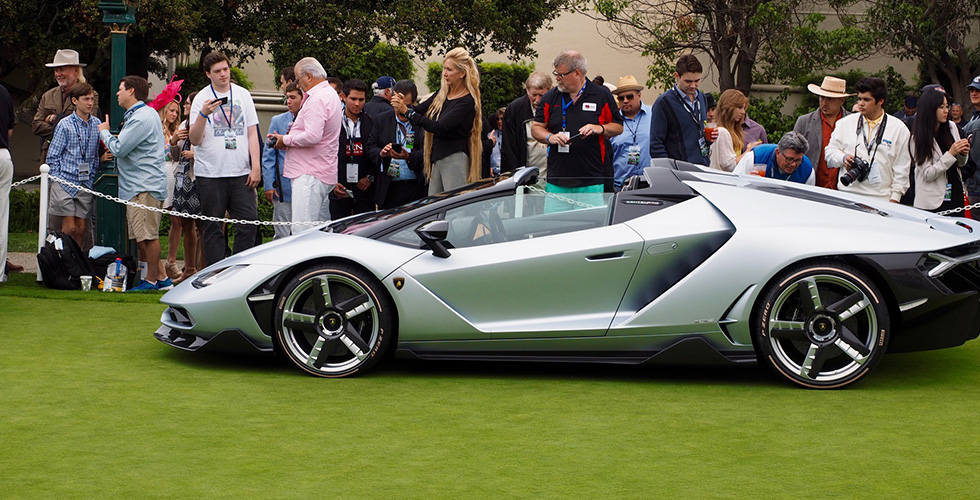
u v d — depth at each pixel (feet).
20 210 46.65
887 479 13.73
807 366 18.74
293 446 15.10
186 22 56.08
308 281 19.44
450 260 19.35
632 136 30.22
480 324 19.35
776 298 18.69
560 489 13.24
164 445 15.07
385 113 30.73
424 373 20.13
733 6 61.82
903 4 59.77
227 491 13.07
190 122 28.99
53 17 60.95
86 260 29.58
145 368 20.15
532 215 19.81
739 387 19.11
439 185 28.27
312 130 27.73
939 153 27.37
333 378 19.52
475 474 13.84
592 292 19.22
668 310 18.99
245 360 21.04
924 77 69.46
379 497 12.89
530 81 30.01
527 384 19.30
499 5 62.85
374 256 19.35
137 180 28.99
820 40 59.52
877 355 18.54
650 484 13.46
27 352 21.43
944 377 20.12
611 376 20.01
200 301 19.89
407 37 57.26
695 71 26.78
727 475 13.85
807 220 19.13
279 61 59.47
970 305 18.78
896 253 18.52
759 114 65.31
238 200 29.45
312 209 28.48
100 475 13.65
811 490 13.25
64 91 34.86
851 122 27.09
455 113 27.53
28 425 16.05
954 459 14.65
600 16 80.23
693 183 19.97
